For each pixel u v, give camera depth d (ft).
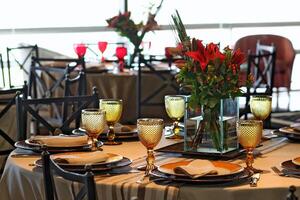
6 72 24.29
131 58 20.10
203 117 8.03
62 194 6.98
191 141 8.13
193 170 6.70
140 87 18.20
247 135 7.04
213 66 7.77
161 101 18.92
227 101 8.02
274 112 25.02
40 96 17.99
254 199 6.45
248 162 7.20
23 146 8.49
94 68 18.86
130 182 6.73
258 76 22.07
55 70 15.79
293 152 8.43
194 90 7.94
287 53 26.11
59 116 17.06
